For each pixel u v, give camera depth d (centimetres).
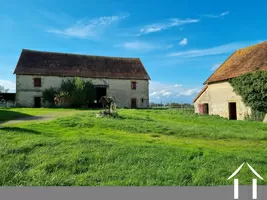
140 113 2297
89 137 1002
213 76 2688
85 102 3597
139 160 732
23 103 3506
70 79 3691
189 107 4097
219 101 2509
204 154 834
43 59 3828
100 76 3856
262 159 810
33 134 1030
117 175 622
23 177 600
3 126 1198
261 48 2442
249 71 2181
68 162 688
